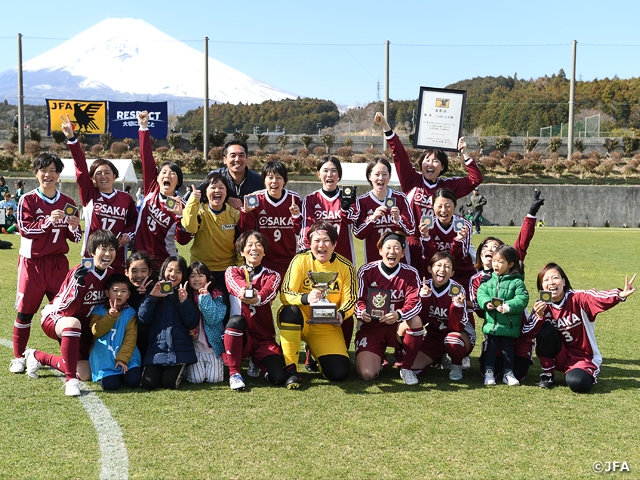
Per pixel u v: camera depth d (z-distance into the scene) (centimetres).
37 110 6219
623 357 645
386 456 397
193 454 398
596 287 1090
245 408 484
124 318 551
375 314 563
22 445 409
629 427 449
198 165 3306
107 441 417
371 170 645
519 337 577
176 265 554
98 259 542
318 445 413
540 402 504
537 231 2541
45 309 561
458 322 568
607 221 3152
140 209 646
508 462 389
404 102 5238
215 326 565
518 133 4672
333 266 587
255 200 612
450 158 3600
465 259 645
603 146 3947
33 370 557
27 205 594
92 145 3684
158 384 538
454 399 511
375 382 563
